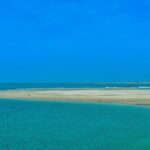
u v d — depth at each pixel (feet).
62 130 142.72
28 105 256.93
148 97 299.17
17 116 189.88
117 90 449.06
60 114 199.52
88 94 348.59
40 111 215.51
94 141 120.16
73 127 150.51
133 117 184.24
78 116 190.19
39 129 145.07
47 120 173.37
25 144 116.37
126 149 107.96
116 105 248.52
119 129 145.18
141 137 126.93
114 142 118.32
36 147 112.57
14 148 110.83
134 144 114.83
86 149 109.29
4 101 292.40
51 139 124.16
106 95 328.90
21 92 409.69
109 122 165.99
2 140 122.42
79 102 274.16
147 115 192.95
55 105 254.27
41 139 124.77
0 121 168.76
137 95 323.16
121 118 180.75
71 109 225.76
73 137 127.65
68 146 113.39
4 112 210.59
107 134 133.08
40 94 362.53
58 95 341.82
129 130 142.41
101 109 224.74
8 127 150.00
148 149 107.65
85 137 127.85
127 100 277.23
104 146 112.57
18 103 273.54
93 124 159.33
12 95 355.77
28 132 137.90
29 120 172.96
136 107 234.58
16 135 131.44
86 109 225.15
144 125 156.04
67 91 424.46
